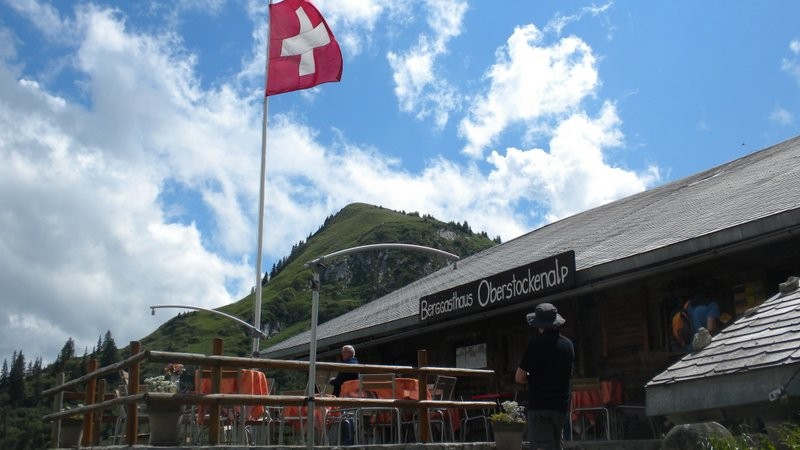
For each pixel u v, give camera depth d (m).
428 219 176.50
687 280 11.73
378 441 14.79
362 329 18.03
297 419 11.34
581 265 12.53
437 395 12.17
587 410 11.67
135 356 8.33
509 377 15.46
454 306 15.01
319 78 17.83
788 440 5.12
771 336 6.22
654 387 6.77
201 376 9.95
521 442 9.71
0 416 59.09
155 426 8.40
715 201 13.24
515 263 17.19
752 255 10.74
